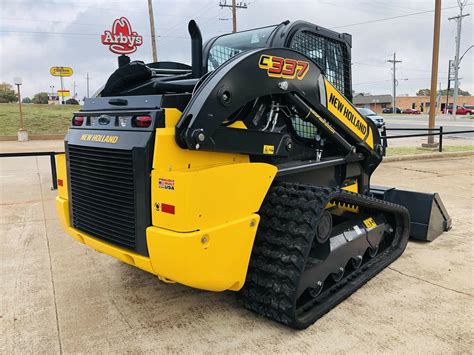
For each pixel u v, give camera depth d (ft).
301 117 10.77
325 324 9.46
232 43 12.53
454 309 10.11
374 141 13.76
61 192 11.18
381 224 13.06
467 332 9.09
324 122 11.34
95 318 9.85
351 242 11.32
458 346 8.55
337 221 12.71
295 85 10.09
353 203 11.57
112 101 9.25
